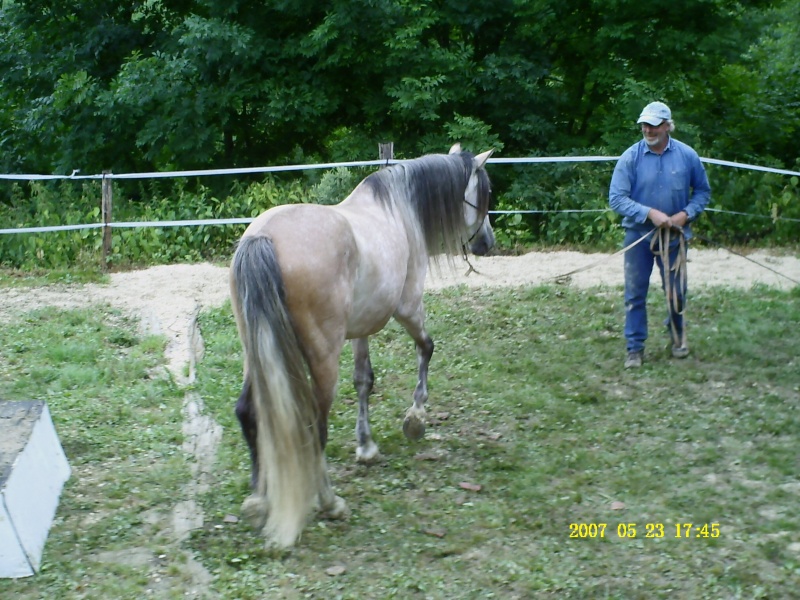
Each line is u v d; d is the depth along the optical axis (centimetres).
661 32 1220
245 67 1193
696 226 1059
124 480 418
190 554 354
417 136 1269
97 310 731
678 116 1205
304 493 335
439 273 482
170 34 1319
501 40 1319
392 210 427
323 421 364
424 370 479
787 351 625
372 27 1165
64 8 1362
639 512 393
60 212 1027
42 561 345
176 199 1133
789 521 380
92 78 1267
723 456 454
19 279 857
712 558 353
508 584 335
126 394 537
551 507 398
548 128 1227
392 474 436
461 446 470
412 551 359
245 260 334
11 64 1370
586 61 1295
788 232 1043
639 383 567
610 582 336
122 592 326
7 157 1397
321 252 350
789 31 1454
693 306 739
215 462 444
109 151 1327
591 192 1072
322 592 329
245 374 360
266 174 1162
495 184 1188
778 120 1256
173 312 735
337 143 1230
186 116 1183
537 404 529
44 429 407
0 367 585
